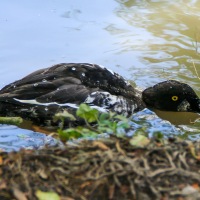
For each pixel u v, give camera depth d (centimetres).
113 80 1295
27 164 698
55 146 746
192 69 1437
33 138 1135
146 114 1306
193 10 1702
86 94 1234
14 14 1620
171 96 1330
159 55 1484
